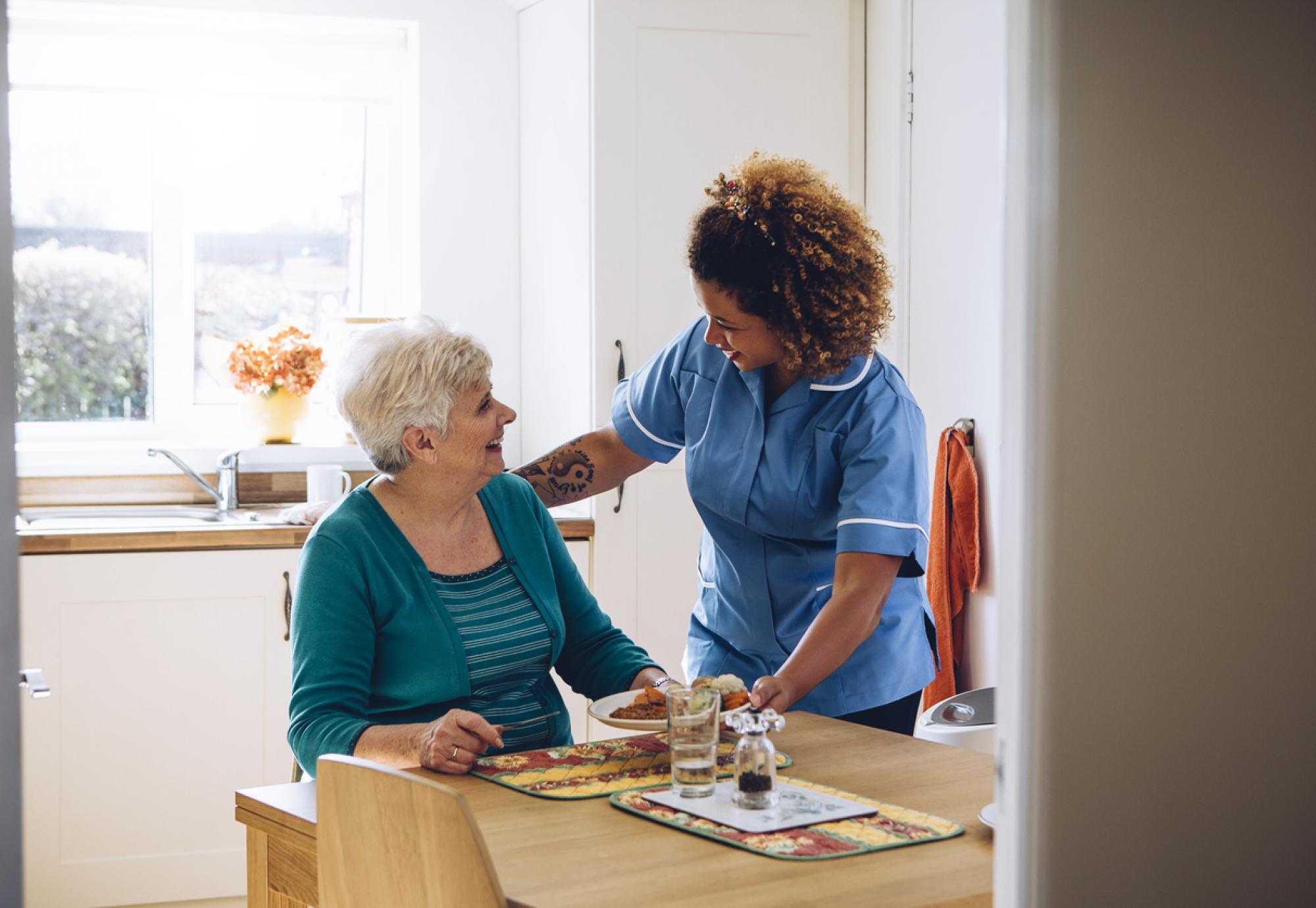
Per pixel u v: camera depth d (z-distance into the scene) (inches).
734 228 70.3
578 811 54.6
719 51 129.7
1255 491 24.7
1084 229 23.8
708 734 56.2
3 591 22.5
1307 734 25.0
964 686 118.8
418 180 144.5
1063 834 24.0
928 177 123.7
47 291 140.9
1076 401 23.8
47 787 114.5
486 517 74.4
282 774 121.3
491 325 147.9
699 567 87.7
